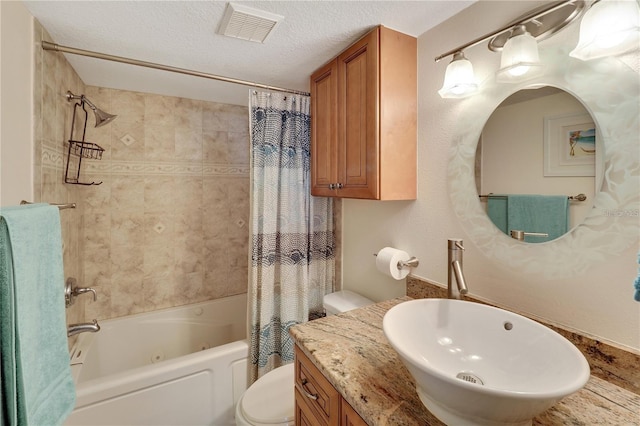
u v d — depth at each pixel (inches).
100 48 57.0
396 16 47.6
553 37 35.9
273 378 58.1
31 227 28.6
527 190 38.7
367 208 69.8
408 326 36.2
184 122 89.4
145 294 86.0
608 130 31.4
